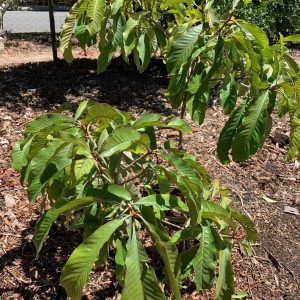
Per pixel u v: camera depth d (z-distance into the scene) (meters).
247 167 3.78
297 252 2.84
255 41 2.01
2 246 2.72
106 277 2.52
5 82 5.78
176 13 2.45
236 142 1.89
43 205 2.30
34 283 2.48
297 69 2.07
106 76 6.13
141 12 2.26
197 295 2.46
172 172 1.59
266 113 1.89
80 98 5.31
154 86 5.82
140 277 1.32
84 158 1.71
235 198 3.35
